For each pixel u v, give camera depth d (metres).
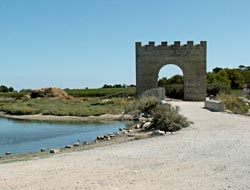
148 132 26.88
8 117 52.34
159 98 51.28
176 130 25.95
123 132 29.38
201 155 16.42
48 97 84.94
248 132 23.73
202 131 24.67
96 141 26.27
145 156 16.59
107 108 54.03
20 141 29.23
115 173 13.52
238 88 96.31
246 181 12.09
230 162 14.89
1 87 155.00
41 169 14.75
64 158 17.33
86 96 95.19
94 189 11.50
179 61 58.09
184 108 41.66
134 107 47.56
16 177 13.45
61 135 32.28
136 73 59.44
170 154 16.86
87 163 15.55
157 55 58.59
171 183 11.99
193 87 57.88
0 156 22.27
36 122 44.78
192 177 12.71
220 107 38.28
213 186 11.58
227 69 100.62
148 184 11.92
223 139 20.88
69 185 12.05
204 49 57.56
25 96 87.31
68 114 50.88
